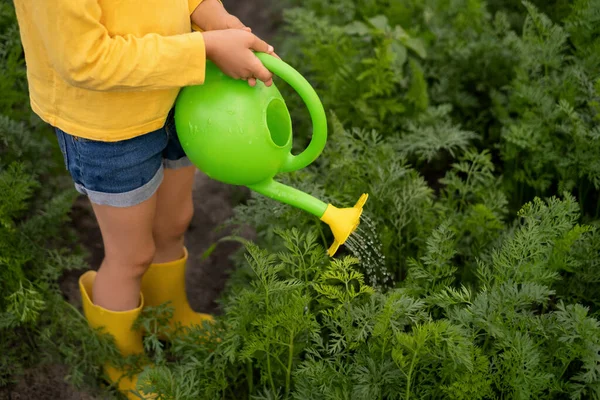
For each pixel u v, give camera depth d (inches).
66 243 65.2
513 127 62.1
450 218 57.3
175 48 42.6
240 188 72.4
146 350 57.5
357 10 78.5
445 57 73.3
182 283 58.2
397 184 60.2
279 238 58.1
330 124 69.3
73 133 45.7
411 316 47.9
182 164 52.1
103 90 42.6
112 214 49.5
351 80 69.9
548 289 50.4
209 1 48.3
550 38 64.4
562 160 60.1
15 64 63.4
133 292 53.7
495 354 47.4
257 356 50.1
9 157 61.9
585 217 60.5
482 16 73.6
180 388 48.6
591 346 45.5
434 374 48.3
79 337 54.5
